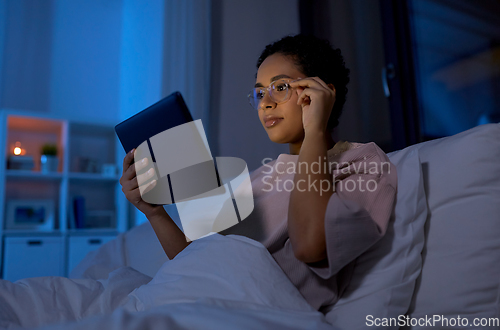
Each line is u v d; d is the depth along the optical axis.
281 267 0.77
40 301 0.71
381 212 0.74
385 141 2.87
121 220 3.22
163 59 2.98
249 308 0.61
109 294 0.77
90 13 3.62
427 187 0.85
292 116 0.90
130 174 0.92
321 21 3.31
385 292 0.73
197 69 3.02
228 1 3.30
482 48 2.49
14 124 3.08
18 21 3.30
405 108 2.69
